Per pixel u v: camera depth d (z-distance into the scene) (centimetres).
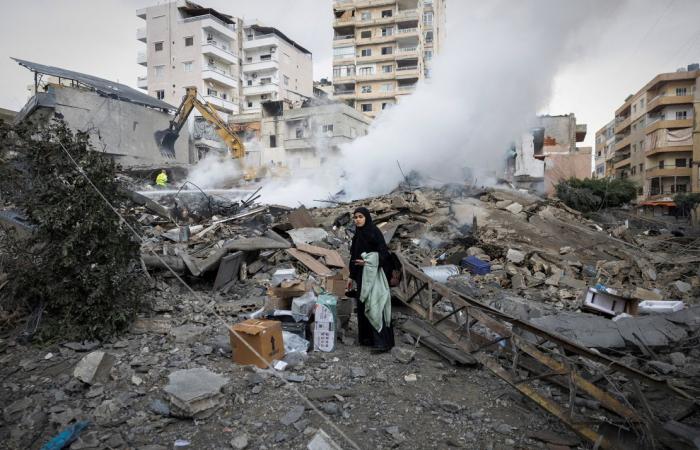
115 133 2712
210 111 2791
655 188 4703
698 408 376
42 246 552
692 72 4453
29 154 537
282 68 5659
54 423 360
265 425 365
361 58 5400
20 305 564
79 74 2845
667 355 547
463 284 838
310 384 436
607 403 352
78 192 525
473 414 388
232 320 613
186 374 413
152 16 5116
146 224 1094
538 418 389
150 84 5166
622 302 711
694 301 852
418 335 568
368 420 377
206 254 879
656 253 1279
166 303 656
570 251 1166
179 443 337
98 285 519
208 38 5062
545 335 400
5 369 453
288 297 614
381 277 529
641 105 5081
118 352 497
